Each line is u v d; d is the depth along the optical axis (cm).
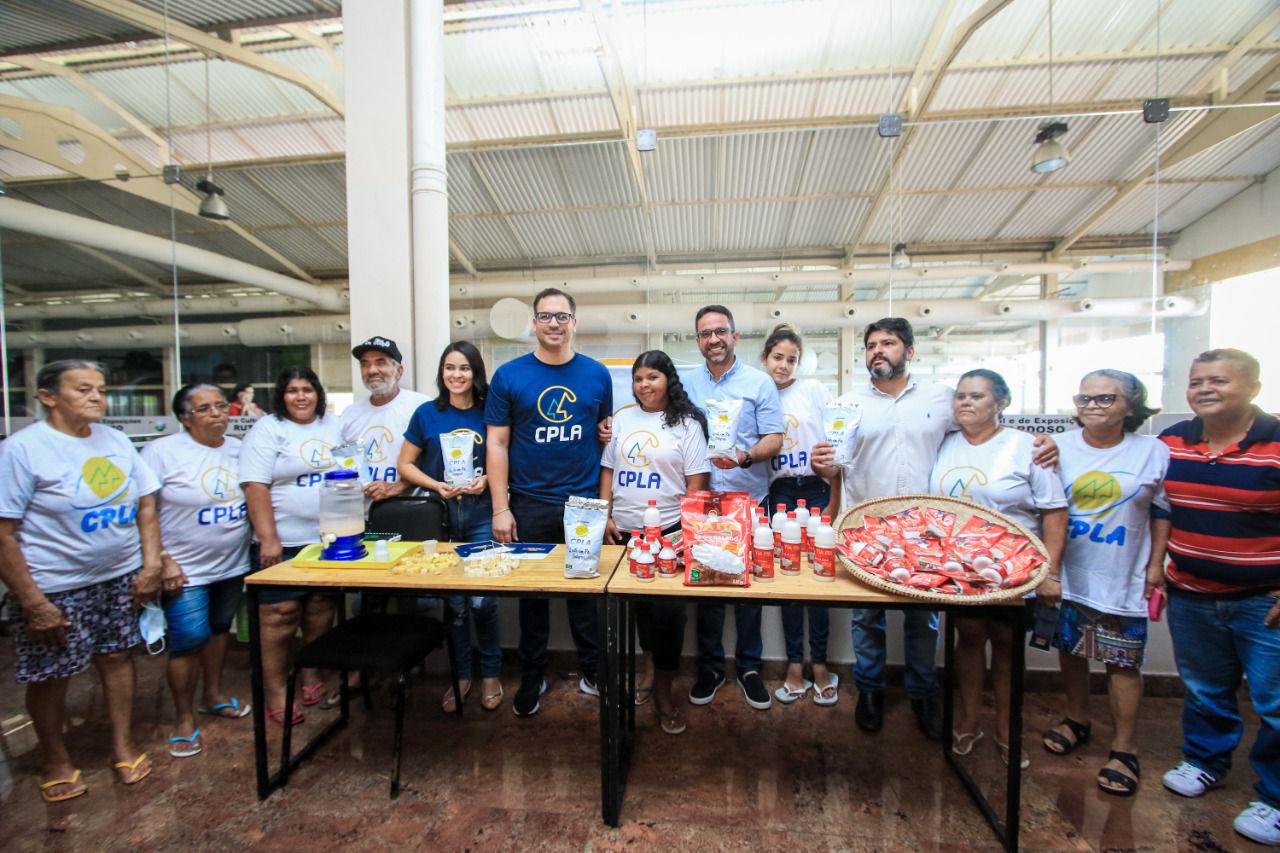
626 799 144
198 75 334
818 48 321
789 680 197
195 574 171
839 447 163
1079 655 155
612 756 133
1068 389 444
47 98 337
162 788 152
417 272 228
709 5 293
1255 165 313
